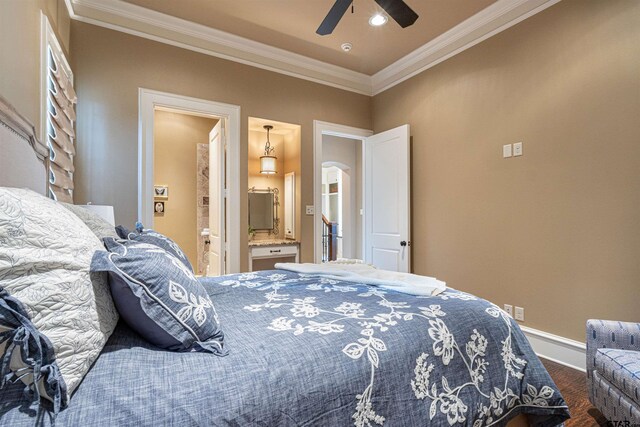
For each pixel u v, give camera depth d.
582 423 1.70
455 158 3.19
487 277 2.91
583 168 2.29
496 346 1.25
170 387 0.72
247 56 3.41
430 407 1.02
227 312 1.23
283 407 0.78
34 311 0.65
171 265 0.97
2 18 1.37
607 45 2.17
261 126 3.85
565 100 2.38
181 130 4.34
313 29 3.13
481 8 2.80
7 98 1.41
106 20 2.75
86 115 2.67
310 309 1.26
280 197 4.54
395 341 1.04
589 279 2.26
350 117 4.09
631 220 2.07
